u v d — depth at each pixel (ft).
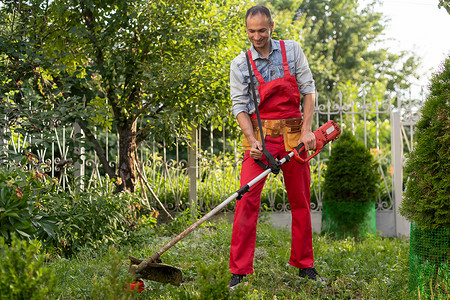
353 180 22.43
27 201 12.52
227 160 25.21
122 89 20.84
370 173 22.86
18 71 18.13
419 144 11.35
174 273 10.49
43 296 6.54
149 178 25.95
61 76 19.63
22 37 19.03
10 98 19.13
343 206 22.58
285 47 12.34
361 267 14.42
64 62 20.35
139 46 20.26
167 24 20.18
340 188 22.67
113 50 20.51
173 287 10.96
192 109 20.58
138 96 21.26
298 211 12.84
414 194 11.38
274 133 12.28
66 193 17.52
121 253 7.99
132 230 19.36
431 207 10.94
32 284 6.49
